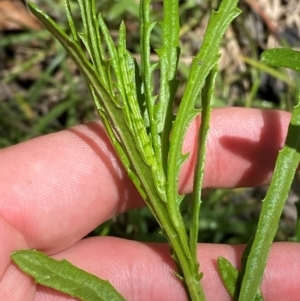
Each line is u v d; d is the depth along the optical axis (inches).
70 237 4.6
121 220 6.8
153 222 6.9
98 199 4.6
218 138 4.8
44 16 2.7
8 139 7.3
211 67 3.4
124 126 3.1
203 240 6.6
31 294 4.2
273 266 4.7
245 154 4.8
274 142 4.8
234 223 6.6
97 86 3.0
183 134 3.4
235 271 3.9
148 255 4.8
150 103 3.4
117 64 3.3
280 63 3.4
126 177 4.6
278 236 6.9
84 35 3.2
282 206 3.6
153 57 7.6
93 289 3.8
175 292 4.8
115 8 7.3
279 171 3.6
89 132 4.6
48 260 3.7
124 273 4.7
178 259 3.6
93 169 4.5
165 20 3.5
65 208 4.5
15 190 4.3
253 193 7.5
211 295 4.7
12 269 4.1
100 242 4.8
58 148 4.5
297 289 4.7
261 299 3.8
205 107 3.4
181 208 6.6
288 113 4.9
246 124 4.8
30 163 4.4
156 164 3.4
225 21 3.4
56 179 4.4
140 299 4.8
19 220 4.3
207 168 4.9
